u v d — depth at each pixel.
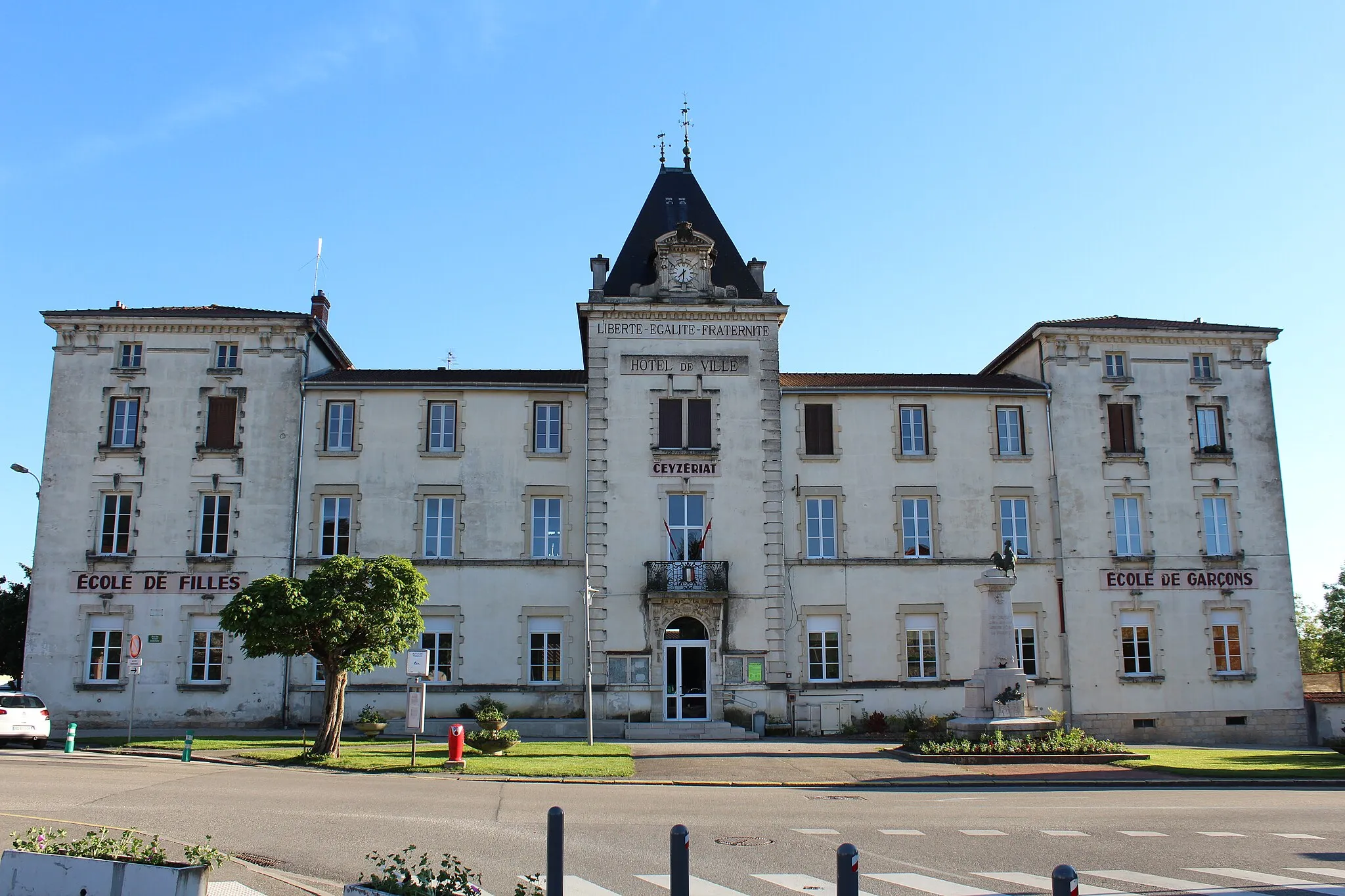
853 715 33.41
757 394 34.97
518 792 18.70
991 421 35.94
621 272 36.81
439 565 33.62
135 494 33.59
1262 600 35.81
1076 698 34.38
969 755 23.94
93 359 34.44
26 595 39.62
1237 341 37.50
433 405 34.84
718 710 32.59
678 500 34.25
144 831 13.34
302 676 32.72
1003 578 27.39
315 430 34.28
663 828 14.72
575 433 34.88
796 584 34.25
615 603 33.16
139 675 32.44
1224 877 11.70
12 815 14.38
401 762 22.61
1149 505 36.03
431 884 8.76
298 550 33.47
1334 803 18.27
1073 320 37.88
